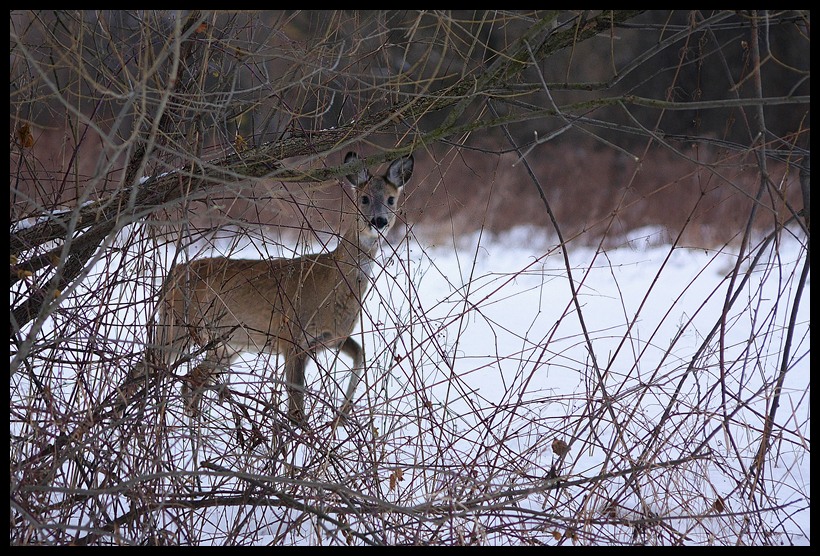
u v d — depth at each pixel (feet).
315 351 34.06
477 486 25.95
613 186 99.86
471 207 70.44
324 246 30.63
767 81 91.25
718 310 63.82
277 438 28.78
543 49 29.32
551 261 85.51
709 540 25.90
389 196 46.62
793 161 31.96
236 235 30.81
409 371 45.91
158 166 28.48
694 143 30.14
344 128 30.22
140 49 26.32
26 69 28.76
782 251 79.66
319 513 24.20
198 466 28.50
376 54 31.09
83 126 33.86
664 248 87.86
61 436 24.57
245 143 30.22
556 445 28.04
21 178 29.01
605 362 50.21
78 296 27.35
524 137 117.70
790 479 33.27
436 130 28.50
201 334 32.30
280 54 30.35
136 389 27.30
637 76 105.40
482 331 59.52
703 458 26.27
